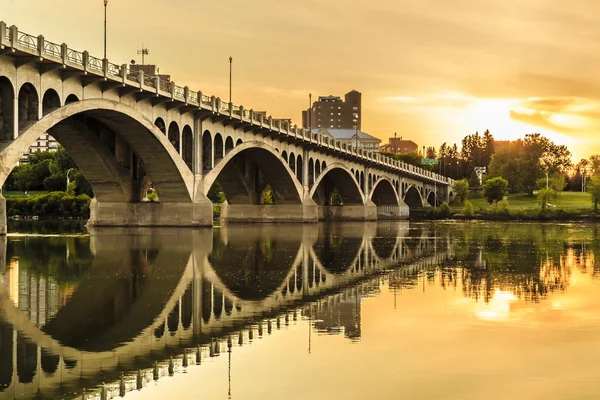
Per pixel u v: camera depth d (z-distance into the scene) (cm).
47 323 2725
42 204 12662
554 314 2864
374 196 18312
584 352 2209
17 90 5172
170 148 7531
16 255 5228
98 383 1931
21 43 5059
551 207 18838
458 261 5234
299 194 11519
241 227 10294
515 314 2869
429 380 1916
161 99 7269
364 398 1770
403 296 3391
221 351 2261
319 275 4269
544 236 9038
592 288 3669
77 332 2569
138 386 1902
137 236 7219
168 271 4378
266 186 11856
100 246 6050
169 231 7850
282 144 10862
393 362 2095
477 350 2234
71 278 3994
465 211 18012
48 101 5772
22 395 1841
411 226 12456
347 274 4338
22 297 3319
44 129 5462
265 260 5162
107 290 3562
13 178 16900
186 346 2344
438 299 3288
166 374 2009
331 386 1869
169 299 3306
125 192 8169
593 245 7162
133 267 4553
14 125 5128
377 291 3572
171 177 7906
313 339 2416
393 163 17138
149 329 2620
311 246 6662
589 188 18000
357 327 2608
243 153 10569
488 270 4584
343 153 13275
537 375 1959
